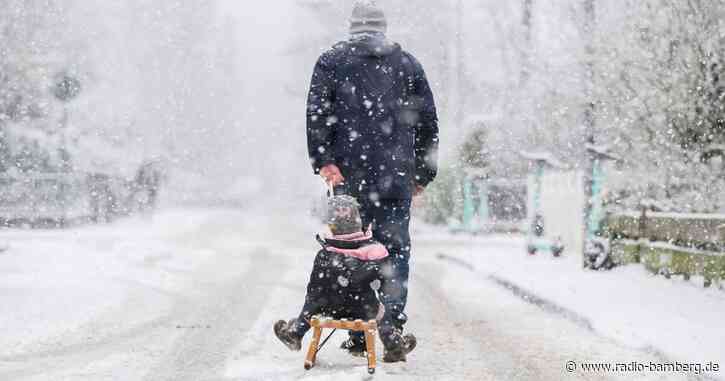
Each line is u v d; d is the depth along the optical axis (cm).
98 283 1515
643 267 1805
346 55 887
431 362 871
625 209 1986
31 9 3516
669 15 1677
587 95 2066
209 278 1695
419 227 4275
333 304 813
